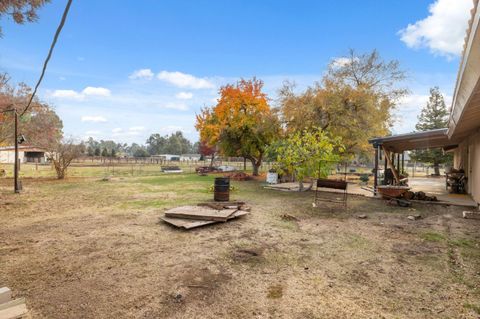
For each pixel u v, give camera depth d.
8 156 43.06
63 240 5.25
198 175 22.56
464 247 4.92
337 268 4.00
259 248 4.86
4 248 4.79
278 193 12.26
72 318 2.73
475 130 10.03
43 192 11.98
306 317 2.75
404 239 5.43
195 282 3.53
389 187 9.31
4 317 2.57
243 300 3.09
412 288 3.38
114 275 3.73
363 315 2.79
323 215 7.68
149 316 2.77
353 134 16.08
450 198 10.73
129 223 6.57
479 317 2.74
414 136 10.77
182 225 6.05
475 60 2.99
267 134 20.09
